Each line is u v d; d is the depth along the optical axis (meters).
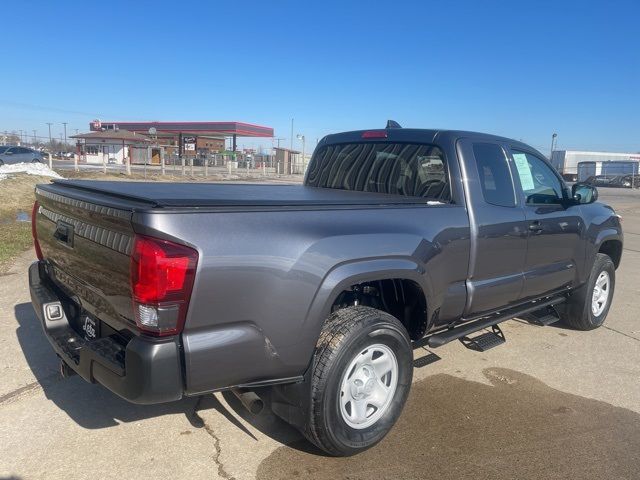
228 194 3.39
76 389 3.95
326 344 3.02
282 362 2.88
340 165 4.90
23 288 6.36
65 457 3.12
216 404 3.82
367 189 4.59
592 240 5.36
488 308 4.29
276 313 2.80
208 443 3.33
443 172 4.05
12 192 14.97
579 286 5.45
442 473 3.11
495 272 4.21
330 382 2.98
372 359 3.28
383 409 3.34
